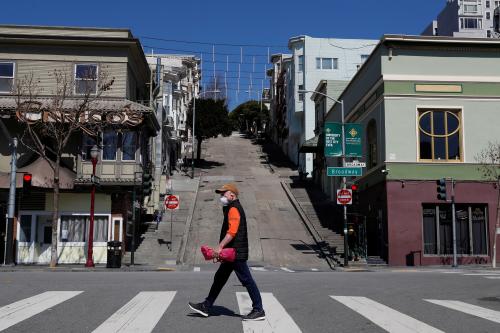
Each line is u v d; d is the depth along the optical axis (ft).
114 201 92.02
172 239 109.91
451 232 93.35
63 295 31.12
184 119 246.27
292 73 226.17
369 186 104.78
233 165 226.99
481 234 93.66
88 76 94.32
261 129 370.32
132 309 26.35
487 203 93.50
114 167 94.22
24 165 92.02
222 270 24.59
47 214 90.89
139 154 95.25
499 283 43.52
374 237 100.12
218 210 138.82
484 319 25.64
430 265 91.45
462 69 96.58
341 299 31.37
